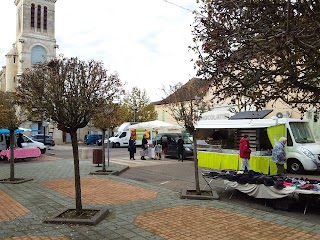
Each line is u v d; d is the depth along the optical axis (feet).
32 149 68.74
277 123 50.37
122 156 82.89
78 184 24.22
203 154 56.70
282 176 31.81
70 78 23.82
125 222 22.53
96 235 19.79
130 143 73.10
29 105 24.41
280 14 11.28
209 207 26.91
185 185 38.65
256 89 13.42
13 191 33.81
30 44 188.65
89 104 24.50
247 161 45.73
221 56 12.76
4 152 65.41
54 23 199.21
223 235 19.90
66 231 20.51
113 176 44.62
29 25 189.67
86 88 24.13
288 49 11.18
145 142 74.28
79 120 24.09
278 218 23.70
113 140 124.57
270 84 12.62
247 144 45.85
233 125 54.75
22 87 25.13
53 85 23.16
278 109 65.21
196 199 29.94
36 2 192.03
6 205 27.45
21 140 76.89
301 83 12.02
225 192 33.96
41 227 21.34
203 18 13.88
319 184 27.40
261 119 52.39
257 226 21.74
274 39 10.79
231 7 12.42
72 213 24.17
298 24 10.78
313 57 11.51
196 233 20.26
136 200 29.48
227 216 24.17
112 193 32.68
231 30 12.48
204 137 64.39
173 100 37.83
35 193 32.71
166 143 76.79
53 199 29.81
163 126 79.00
